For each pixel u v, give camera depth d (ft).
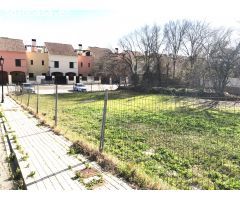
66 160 23.62
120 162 22.72
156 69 137.59
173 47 139.95
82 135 34.58
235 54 106.93
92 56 209.26
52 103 77.25
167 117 48.26
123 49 144.56
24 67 181.37
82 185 18.48
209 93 96.07
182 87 122.83
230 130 37.88
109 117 49.08
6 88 135.23
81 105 71.10
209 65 114.21
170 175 21.56
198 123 42.60
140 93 111.45
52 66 192.44
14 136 31.89
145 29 174.60
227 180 20.67
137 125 41.16
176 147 29.17
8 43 180.65
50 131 35.29
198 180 20.42
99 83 189.67
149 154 26.89
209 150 28.12
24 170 21.17
